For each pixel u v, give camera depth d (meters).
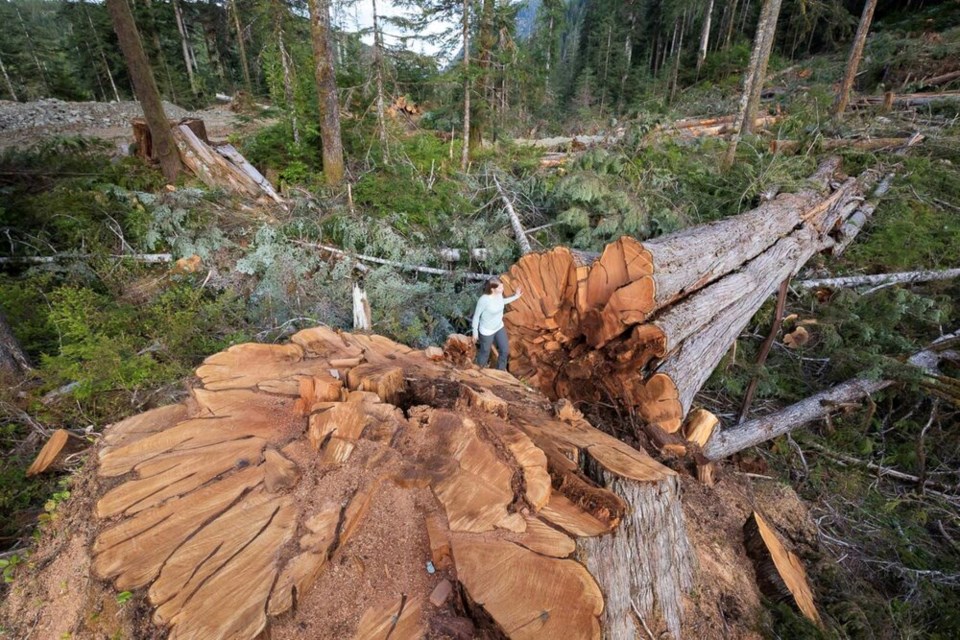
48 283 5.86
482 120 11.53
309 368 2.83
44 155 8.80
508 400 2.81
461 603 1.71
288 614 1.58
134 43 7.74
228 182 8.69
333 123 8.78
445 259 7.13
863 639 2.92
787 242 6.16
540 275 4.34
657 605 2.34
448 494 2.02
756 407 5.40
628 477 2.25
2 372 4.23
